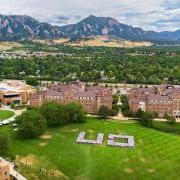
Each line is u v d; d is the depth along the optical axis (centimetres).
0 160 17725
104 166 19838
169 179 18538
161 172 19288
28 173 18275
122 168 19662
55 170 19200
